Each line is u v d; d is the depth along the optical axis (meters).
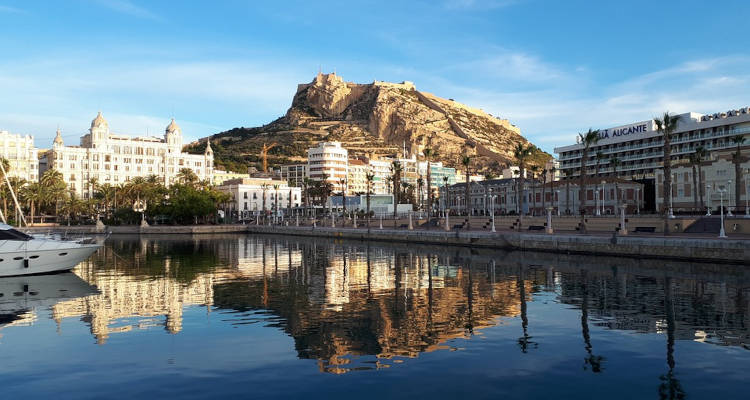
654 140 161.25
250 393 16.84
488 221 104.19
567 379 18.00
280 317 28.34
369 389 17.11
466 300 33.28
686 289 36.69
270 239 119.12
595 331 24.67
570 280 41.94
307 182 198.00
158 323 27.00
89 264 59.44
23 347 22.41
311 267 54.97
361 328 25.56
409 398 16.33
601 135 178.88
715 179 103.06
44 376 18.59
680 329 24.98
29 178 190.38
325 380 17.98
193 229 150.88
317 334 24.39
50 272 48.47
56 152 196.62
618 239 59.56
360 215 168.38
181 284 42.00
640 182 135.75
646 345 22.20
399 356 20.73
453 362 19.91
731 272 45.28
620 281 41.00
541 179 179.88
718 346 22.00
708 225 69.75
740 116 137.50
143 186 170.12
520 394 16.61
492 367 19.28
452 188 171.38
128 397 16.56
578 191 123.25
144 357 20.83
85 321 27.58
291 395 16.64
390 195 191.38
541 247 69.19
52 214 172.50
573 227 86.88
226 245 96.69
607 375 18.41
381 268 53.19
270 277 46.38
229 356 20.88
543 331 24.70
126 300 34.16
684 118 160.75
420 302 32.75
